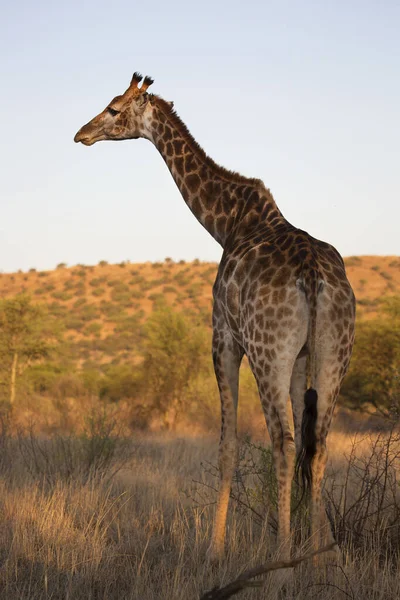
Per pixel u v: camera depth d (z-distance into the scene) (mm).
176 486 27266
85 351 176375
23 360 84000
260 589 14719
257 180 20406
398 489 21938
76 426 56344
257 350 16438
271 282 16438
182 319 85562
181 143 21906
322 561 15914
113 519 21109
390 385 73812
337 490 23875
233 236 20250
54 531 19297
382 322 78938
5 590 15539
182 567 16750
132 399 84938
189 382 80125
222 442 18469
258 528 19641
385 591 15117
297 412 17531
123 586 16094
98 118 23062
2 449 34188
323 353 16266
